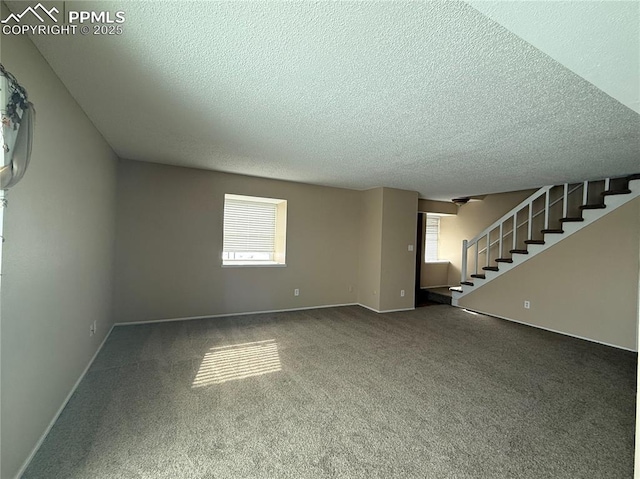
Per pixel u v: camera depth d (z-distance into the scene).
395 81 1.82
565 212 4.67
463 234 6.99
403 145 3.01
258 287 5.04
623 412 2.38
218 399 2.40
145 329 4.00
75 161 2.28
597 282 4.15
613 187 4.40
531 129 2.49
